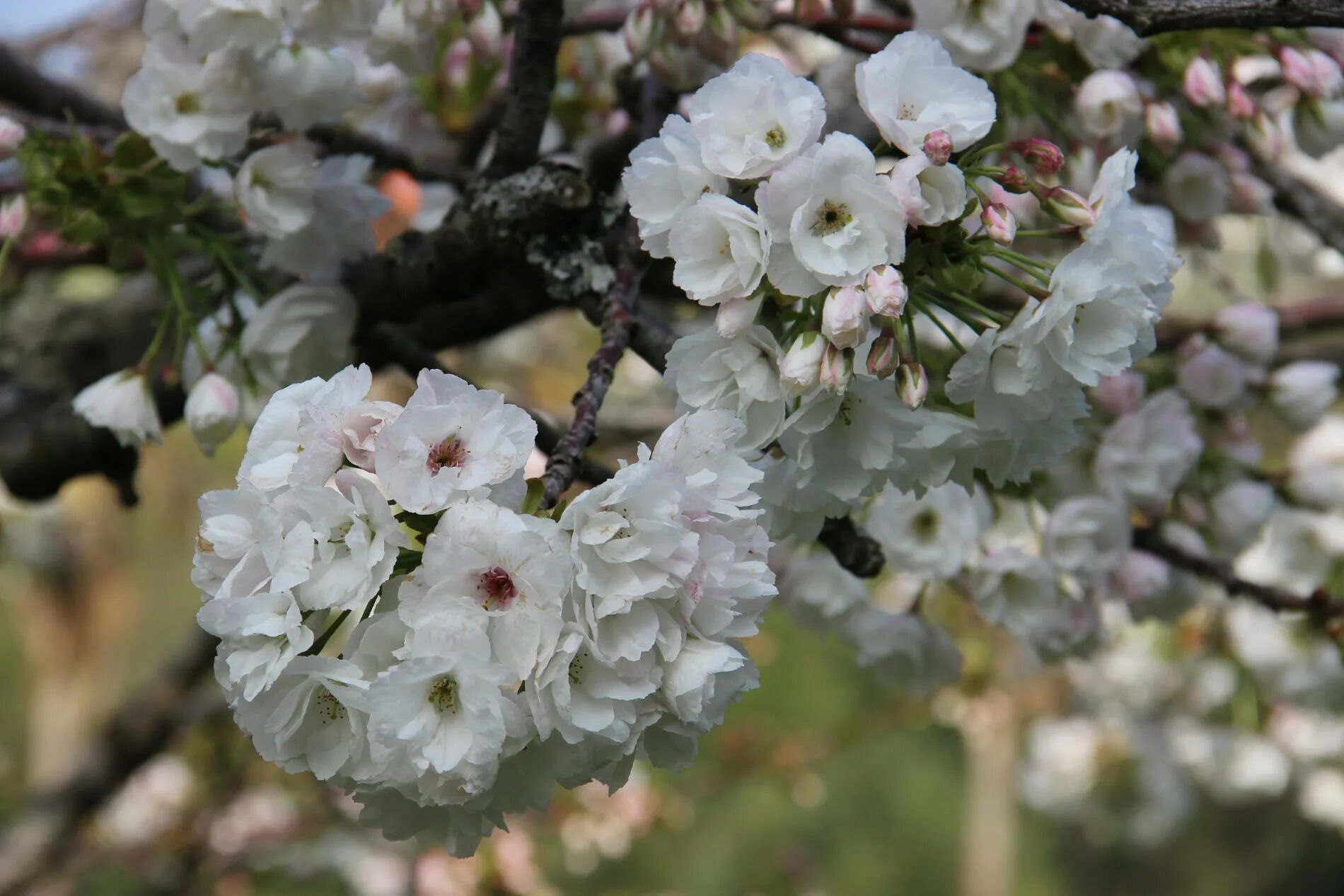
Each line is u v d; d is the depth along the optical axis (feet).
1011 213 3.25
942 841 18.88
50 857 7.22
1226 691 7.35
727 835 17.12
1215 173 4.07
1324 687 5.32
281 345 3.83
